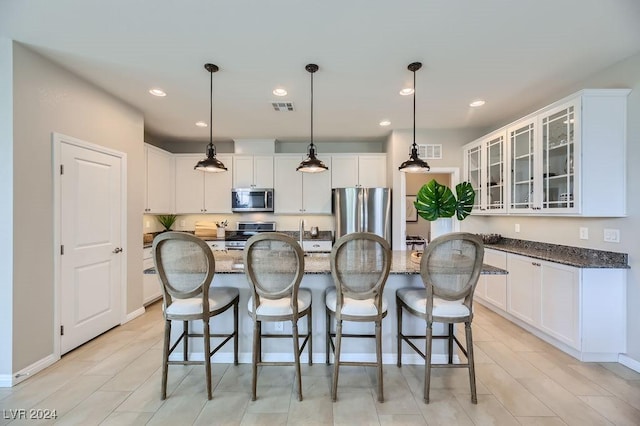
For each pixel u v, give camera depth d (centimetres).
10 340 208
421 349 244
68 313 255
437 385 210
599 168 239
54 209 242
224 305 214
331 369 233
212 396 198
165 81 275
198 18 188
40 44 215
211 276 197
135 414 180
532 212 297
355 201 443
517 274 309
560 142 264
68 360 244
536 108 335
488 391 203
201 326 247
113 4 174
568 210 253
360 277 191
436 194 257
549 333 268
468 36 207
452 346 236
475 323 322
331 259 190
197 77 268
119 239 318
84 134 273
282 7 178
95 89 286
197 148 514
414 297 212
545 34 205
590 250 265
